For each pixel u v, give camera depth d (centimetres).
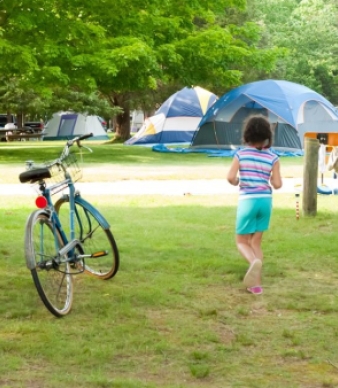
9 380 426
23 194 1373
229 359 466
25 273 713
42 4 2223
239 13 4031
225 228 981
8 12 2258
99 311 577
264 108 2683
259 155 651
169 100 3466
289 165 2120
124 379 427
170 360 465
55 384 418
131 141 3444
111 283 677
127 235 917
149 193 1398
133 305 600
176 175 1748
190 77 2661
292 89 2638
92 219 682
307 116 2630
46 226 591
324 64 5650
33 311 572
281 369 449
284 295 630
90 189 1482
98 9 2414
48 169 609
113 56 2250
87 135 663
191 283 673
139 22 2486
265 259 775
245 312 573
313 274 715
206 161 2300
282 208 1171
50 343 493
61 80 2203
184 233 937
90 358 463
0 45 2114
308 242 865
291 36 5741
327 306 588
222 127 2764
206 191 1441
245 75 4178
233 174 654
